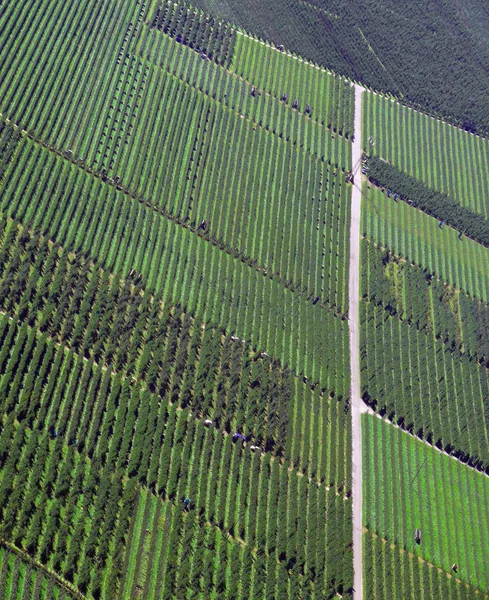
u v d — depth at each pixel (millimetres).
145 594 122250
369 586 138500
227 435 143250
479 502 161125
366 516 147250
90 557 121750
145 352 146375
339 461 150375
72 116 180000
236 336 158375
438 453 163750
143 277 158750
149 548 126500
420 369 172500
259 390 151000
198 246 168625
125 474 132250
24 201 159500
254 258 173000
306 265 177000
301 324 166750
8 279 145500
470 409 172375
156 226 167500
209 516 133125
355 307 176875
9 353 137750
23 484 123750
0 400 131250
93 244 159375
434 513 154375
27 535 120062
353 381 165500
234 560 131000
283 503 139875
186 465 136250
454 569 149125
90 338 143500
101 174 171125
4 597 115688
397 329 176250
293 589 131125
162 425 139250
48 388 134625
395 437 161125
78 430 133375
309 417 154250
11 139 167375
